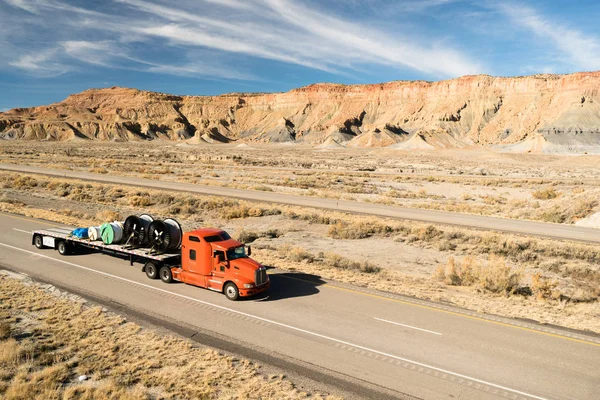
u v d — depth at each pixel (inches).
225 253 642.2
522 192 2281.0
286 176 2901.1
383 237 1176.2
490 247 1034.1
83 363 436.8
